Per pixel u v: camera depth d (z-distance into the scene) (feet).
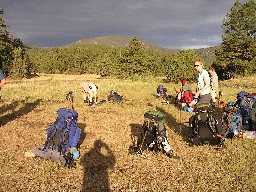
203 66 28.73
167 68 158.10
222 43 204.03
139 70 181.27
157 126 26.37
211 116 27.45
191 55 157.69
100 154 26.71
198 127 27.71
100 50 522.47
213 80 35.91
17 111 46.16
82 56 430.20
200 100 28.32
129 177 21.94
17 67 230.27
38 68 406.82
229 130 31.24
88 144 29.50
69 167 23.41
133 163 24.66
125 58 182.70
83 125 37.06
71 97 52.80
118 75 187.42
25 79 223.71
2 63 229.45
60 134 24.36
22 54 241.76
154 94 69.72
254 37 192.54
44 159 24.80
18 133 33.01
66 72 412.36
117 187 20.40
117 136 32.45
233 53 197.36
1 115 42.96
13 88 88.12
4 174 22.20
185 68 152.97
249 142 29.58
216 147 27.99
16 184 20.63
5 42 244.22
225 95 67.10
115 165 24.26
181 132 34.04
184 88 48.70
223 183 20.51
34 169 23.09
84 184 20.79
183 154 26.71
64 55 430.20
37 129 34.91
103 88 82.64
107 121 39.29
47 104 53.36
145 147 26.78
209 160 24.95
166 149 26.03
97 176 22.08
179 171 22.98
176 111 46.96
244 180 20.90
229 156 25.76
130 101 58.23
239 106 35.76
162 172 22.85
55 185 20.54
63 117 24.68
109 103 54.70
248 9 193.98
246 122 35.09
